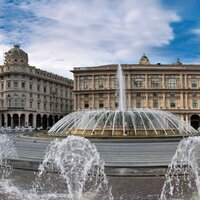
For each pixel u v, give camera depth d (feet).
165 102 269.44
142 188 42.65
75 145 58.54
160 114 104.32
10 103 296.92
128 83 270.67
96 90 271.90
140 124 96.53
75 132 100.22
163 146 64.13
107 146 63.46
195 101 269.64
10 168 56.80
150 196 38.86
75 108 275.39
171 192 40.70
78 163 52.80
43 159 56.75
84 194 40.45
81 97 276.00
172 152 59.41
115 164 51.85
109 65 280.10
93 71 273.75
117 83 269.44
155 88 269.44
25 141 76.48
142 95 270.46
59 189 43.14
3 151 64.90
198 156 55.42
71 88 417.08
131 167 49.60
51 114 354.54
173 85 271.08
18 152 63.36
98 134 94.32
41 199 38.52
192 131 107.96
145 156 56.75
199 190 41.78
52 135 90.22
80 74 276.62
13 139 80.02
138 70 270.46
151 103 269.44
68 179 47.73
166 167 50.01
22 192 41.60
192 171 50.08
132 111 100.63
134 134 92.79
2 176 51.01
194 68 269.44
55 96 365.40
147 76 270.87
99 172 49.78
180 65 271.90
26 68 305.12
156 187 43.19
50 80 349.20
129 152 59.26
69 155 54.54
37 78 324.80
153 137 79.25
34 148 65.57
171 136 81.20
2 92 303.27
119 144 65.46
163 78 270.46
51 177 49.93
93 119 101.19
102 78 273.33
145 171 49.47
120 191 41.24
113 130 94.43
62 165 53.06
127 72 271.08
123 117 97.04
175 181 46.21
